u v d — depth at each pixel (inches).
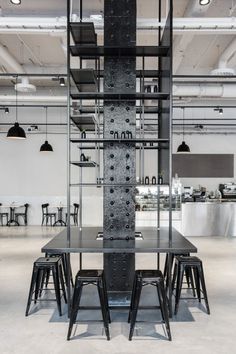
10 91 428.5
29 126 479.8
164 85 166.6
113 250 139.7
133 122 168.1
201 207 383.9
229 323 147.6
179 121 475.5
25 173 487.2
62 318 153.2
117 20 166.6
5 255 278.8
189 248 140.0
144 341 130.7
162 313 137.5
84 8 249.0
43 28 212.2
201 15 231.0
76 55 165.8
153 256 278.7
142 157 177.6
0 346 126.9
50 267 156.6
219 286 198.4
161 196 375.2
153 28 210.5
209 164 482.9
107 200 166.7
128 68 167.5
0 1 240.7
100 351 123.0
